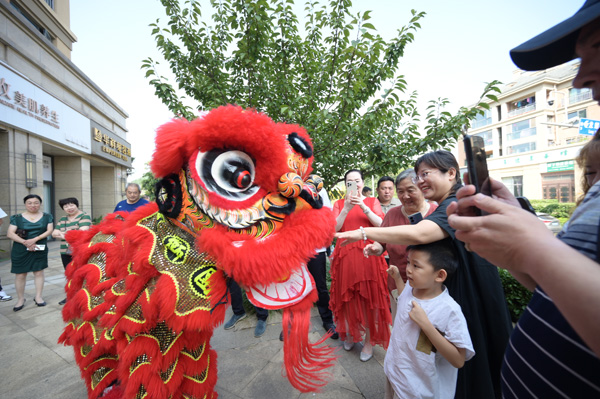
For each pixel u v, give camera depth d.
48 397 2.01
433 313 1.32
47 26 11.98
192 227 1.22
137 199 4.15
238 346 2.66
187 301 1.11
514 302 3.03
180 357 1.33
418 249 1.34
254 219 1.16
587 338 0.46
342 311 2.50
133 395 1.16
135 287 1.21
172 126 1.15
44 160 11.07
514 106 28.22
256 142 1.11
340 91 3.67
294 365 1.16
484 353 1.34
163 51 3.89
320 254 2.91
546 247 0.50
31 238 3.84
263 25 3.49
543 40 0.59
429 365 1.34
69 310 1.49
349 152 4.09
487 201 0.61
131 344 1.20
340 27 3.57
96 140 12.66
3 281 5.29
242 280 1.11
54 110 9.67
